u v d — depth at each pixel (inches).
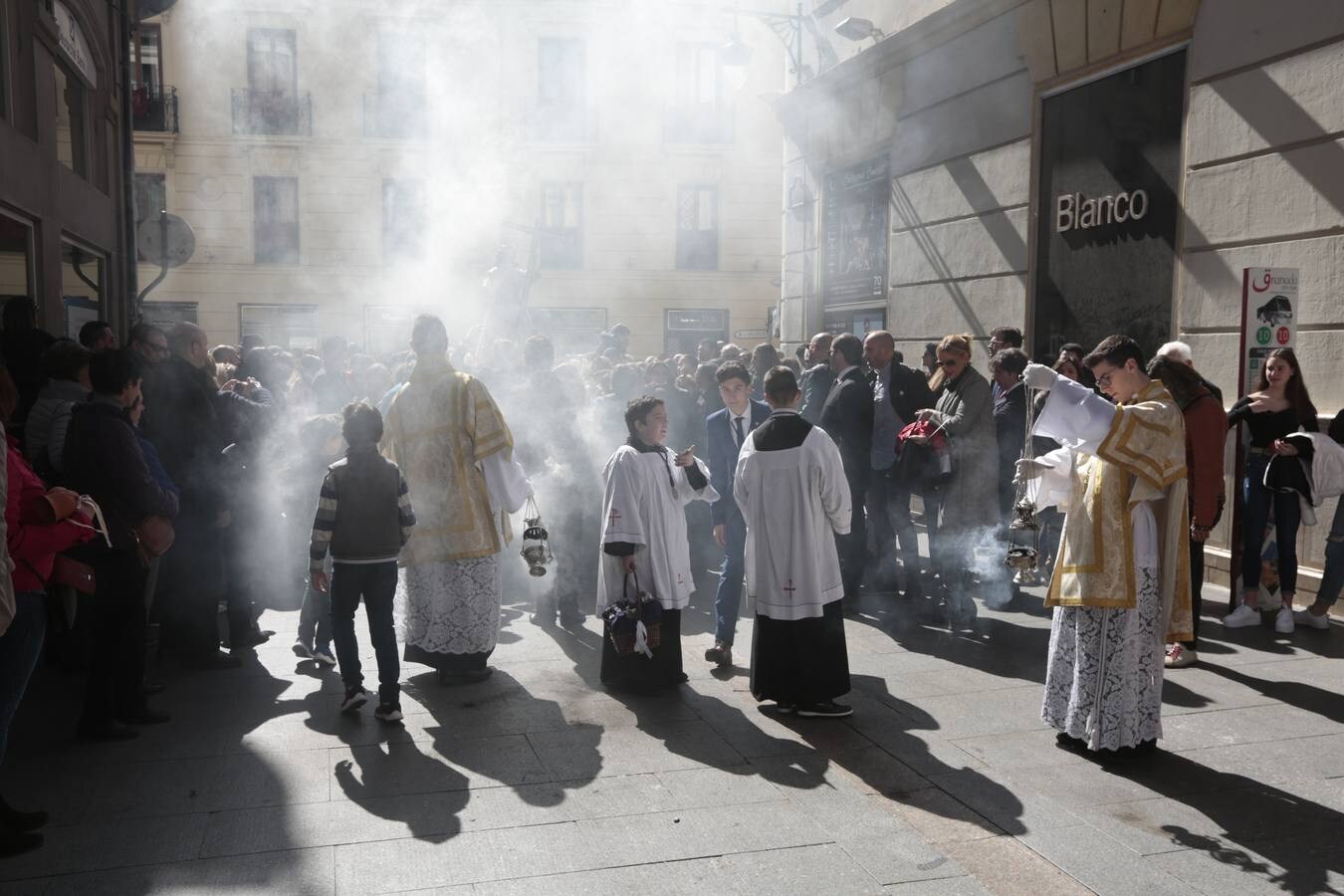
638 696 208.1
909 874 132.5
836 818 149.0
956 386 259.4
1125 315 333.1
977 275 405.4
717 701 204.8
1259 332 256.4
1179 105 310.5
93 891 127.0
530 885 129.3
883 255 474.6
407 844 140.5
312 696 207.5
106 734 181.3
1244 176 286.5
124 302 434.9
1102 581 165.9
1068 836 143.1
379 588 190.4
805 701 191.8
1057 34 355.9
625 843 141.0
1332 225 261.1
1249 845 140.3
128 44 430.6
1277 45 275.4
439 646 214.5
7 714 138.4
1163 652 170.9
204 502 222.4
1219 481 220.4
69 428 179.3
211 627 225.6
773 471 193.3
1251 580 252.4
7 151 285.7
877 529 302.2
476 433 212.8
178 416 220.1
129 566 181.0
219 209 920.9
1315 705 196.5
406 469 216.1
